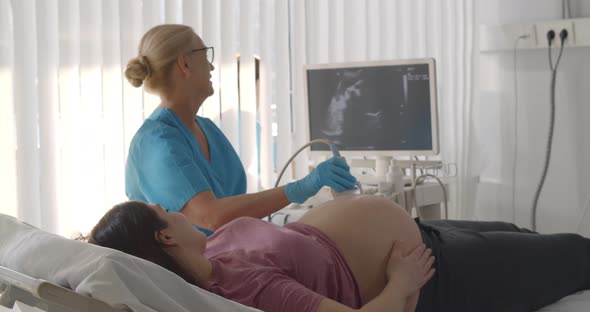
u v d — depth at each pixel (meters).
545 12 3.39
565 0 3.34
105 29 2.70
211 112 3.01
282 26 3.21
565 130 3.41
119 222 1.46
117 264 1.18
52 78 2.61
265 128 3.19
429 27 3.46
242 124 3.11
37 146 2.60
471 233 2.13
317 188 1.91
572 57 3.34
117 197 2.76
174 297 1.23
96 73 2.69
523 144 3.53
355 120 2.83
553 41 3.30
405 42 3.47
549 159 3.46
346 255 1.76
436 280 1.97
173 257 1.46
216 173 2.20
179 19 2.93
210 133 2.25
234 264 1.54
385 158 2.89
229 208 1.90
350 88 2.83
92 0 2.67
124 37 2.74
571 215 3.45
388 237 1.79
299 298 1.40
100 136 2.71
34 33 2.57
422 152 2.77
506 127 3.56
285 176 3.27
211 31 2.99
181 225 1.51
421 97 2.76
